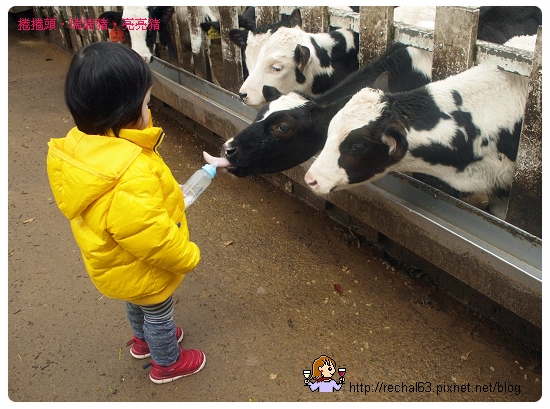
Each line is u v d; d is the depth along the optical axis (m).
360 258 3.30
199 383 2.47
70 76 1.77
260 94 3.51
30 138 4.90
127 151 1.84
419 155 2.55
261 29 3.73
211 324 2.80
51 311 2.91
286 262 3.26
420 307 2.91
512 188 2.56
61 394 2.43
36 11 7.86
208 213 3.77
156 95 5.11
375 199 2.97
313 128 2.86
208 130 4.78
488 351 2.63
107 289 2.08
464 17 2.53
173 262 1.98
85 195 1.83
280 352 2.62
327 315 2.85
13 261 3.30
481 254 2.46
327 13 3.51
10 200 3.93
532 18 3.56
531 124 2.37
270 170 3.00
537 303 2.30
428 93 2.55
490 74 2.57
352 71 3.66
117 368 2.56
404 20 3.53
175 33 4.91
